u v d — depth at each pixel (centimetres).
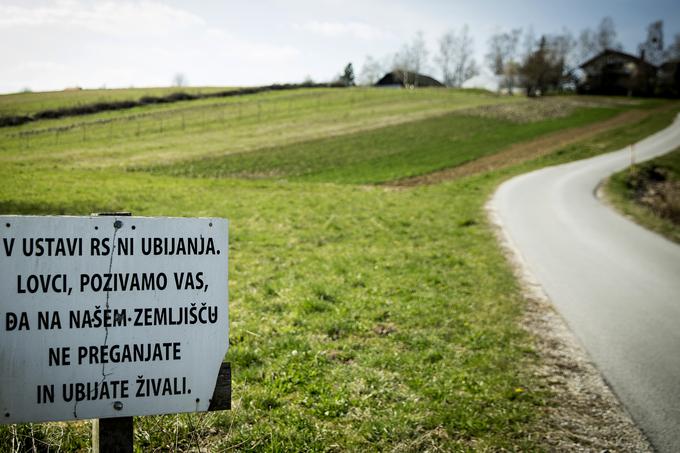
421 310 1080
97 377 394
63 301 387
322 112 8538
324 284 1236
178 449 530
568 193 3516
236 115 8038
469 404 690
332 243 1791
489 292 1298
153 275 405
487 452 592
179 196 2755
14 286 377
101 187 2928
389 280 1313
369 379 733
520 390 750
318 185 3584
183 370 412
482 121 7931
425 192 3412
